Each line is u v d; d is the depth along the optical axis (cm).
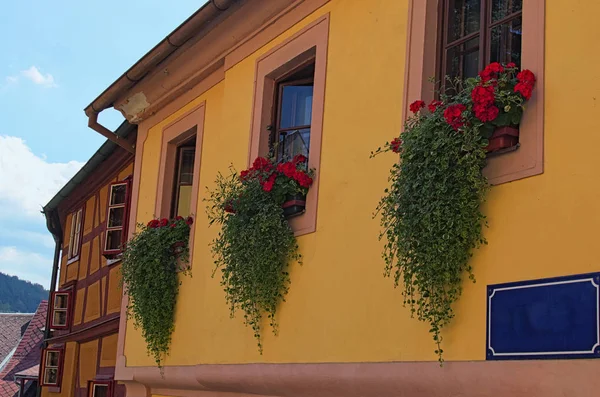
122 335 1012
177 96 980
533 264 435
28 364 2689
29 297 15688
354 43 642
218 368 748
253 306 689
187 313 860
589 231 409
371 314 564
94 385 1362
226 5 780
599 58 420
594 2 429
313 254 642
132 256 932
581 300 404
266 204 681
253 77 790
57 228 1834
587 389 392
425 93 555
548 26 452
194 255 864
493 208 465
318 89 675
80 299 1555
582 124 422
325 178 645
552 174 433
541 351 421
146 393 959
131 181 1285
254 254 679
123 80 994
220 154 830
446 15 567
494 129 461
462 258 472
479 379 454
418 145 489
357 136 616
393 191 512
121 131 1143
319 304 623
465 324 472
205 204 859
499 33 517
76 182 1544
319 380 604
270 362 673
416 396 512
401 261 500
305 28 711
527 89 446
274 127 766
